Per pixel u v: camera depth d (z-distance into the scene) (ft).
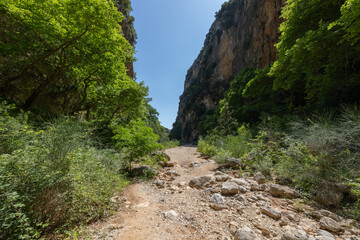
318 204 8.38
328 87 21.16
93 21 22.12
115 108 38.88
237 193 9.87
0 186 4.15
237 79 72.38
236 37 126.11
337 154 10.03
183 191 10.93
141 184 12.34
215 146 31.68
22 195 4.82
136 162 16.14
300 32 30.07
